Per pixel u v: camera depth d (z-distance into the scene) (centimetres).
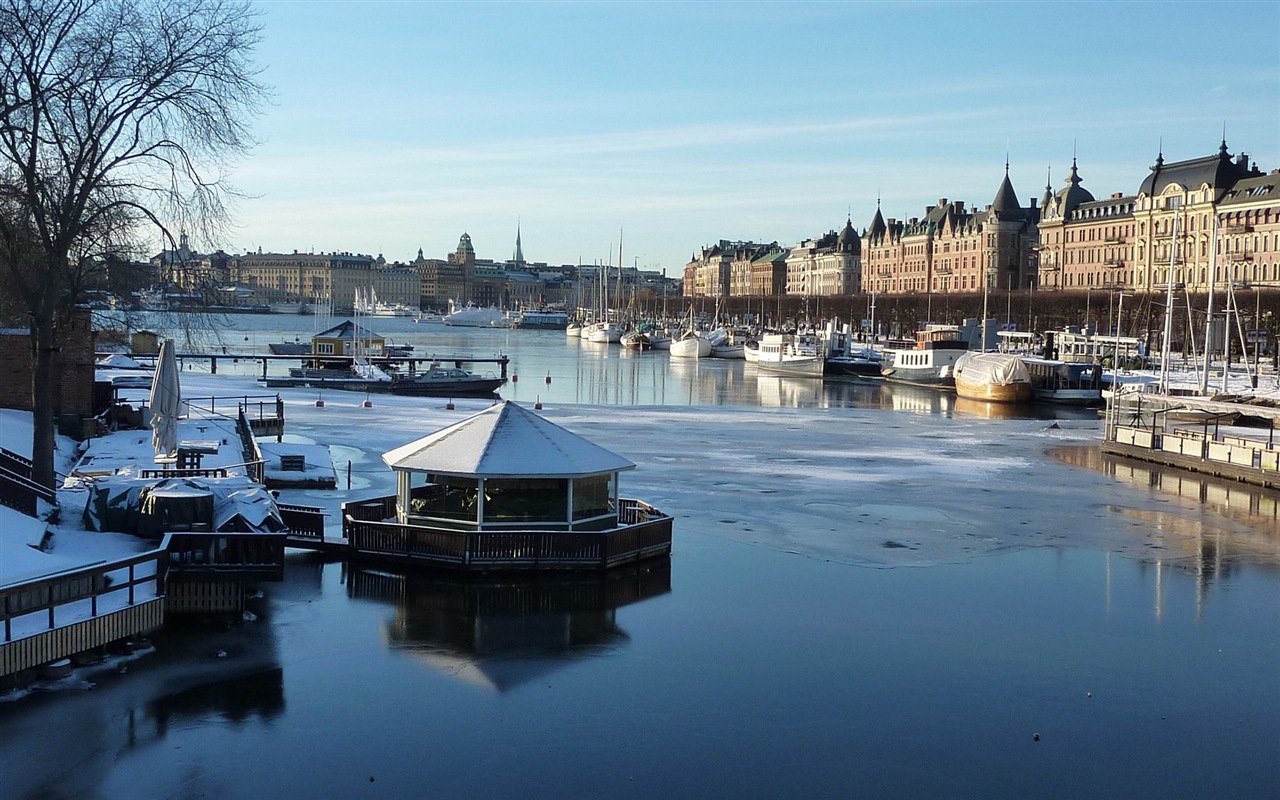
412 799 2403
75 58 4078
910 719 2870
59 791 2383
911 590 4016
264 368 13325
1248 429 9506
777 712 2892
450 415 9500
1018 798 2483
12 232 4300
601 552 4134
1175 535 5034
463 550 4044
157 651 3175
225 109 4344
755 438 8388
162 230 4316
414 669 3117
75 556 3425
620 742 2695
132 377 9844
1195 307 17588
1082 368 12650
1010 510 5562
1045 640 3497
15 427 5306
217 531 3547
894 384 15212
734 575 4150
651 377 16100
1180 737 2803
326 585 3884
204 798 2381
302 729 2716
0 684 2861
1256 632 3609
